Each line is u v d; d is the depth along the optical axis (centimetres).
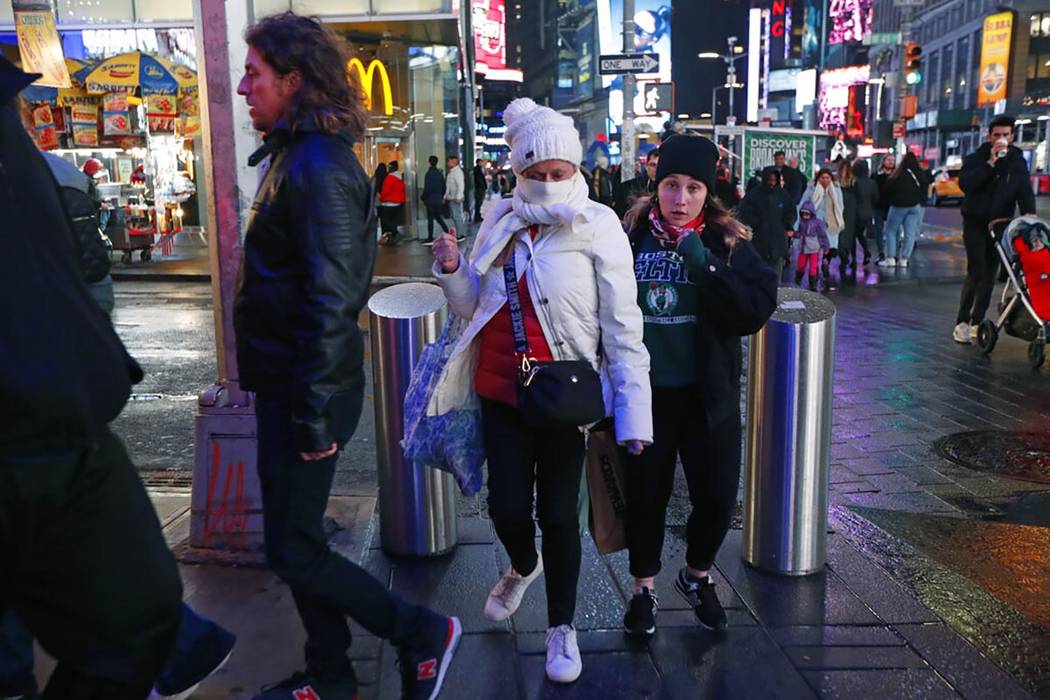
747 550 376
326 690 259
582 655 306
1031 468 524
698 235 299
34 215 160
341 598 250
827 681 290
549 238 276
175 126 1866
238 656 300
